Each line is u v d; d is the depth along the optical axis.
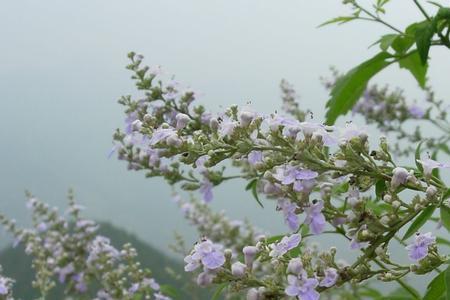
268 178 0.24
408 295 0.32
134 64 0.33
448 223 0.23
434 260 0.23
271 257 0.23
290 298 0.22
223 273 0.23
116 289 0.42
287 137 0.24
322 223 0.23
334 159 0.24
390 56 0.33
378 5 0.34
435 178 0.24
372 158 0.24
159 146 0.25
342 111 0.34
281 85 0.50
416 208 0.23
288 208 0.24
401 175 0.23
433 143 0.44
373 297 0.37
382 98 0.53
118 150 0.36
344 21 0.35
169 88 0.33
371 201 0.29
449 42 0.31
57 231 0.51
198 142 0.25
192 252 0.24
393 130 0.53
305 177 0.23
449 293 0.21
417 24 0.33
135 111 0.33
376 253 0.23
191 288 0.54
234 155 0.24
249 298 0.22
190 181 0.35
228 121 0.25
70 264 0.48
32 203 0.52
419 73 0.38
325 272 0.23
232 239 0.56
